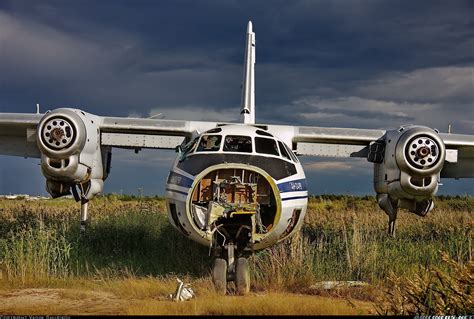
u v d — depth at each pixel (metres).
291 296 8.09
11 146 13.60
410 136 11.36
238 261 8.38
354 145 13.05
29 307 7.32
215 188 8.80
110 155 13.15
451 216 19.88
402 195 11.68
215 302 7.31
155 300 7.81
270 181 8.80
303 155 13.12
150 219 15.39
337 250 11.40
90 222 14.82
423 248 11.89
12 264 10.09
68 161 11.20
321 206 32.75
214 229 8.55
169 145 12.75
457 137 12.63
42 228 12.15
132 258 11.66
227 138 9.63
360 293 8.63
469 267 6.06
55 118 11.20
